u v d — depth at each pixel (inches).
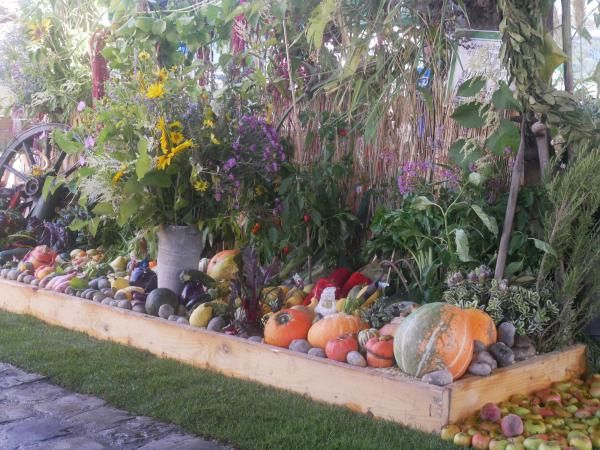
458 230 138.4
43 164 258.1
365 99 170.4
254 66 197.5
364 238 178.1
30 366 136.7
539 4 131.3
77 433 105.5
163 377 130.4
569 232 131.2
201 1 216.8
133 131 160.4
